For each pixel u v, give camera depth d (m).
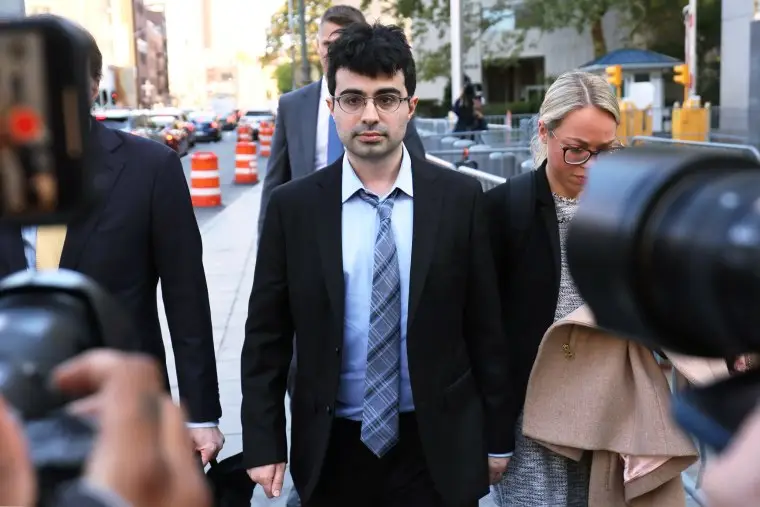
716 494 0.65
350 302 2.44
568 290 2.55
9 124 0.71
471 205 2.46
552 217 2.55
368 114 2.35
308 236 2.45
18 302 0.88
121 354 0.69
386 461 2.49
